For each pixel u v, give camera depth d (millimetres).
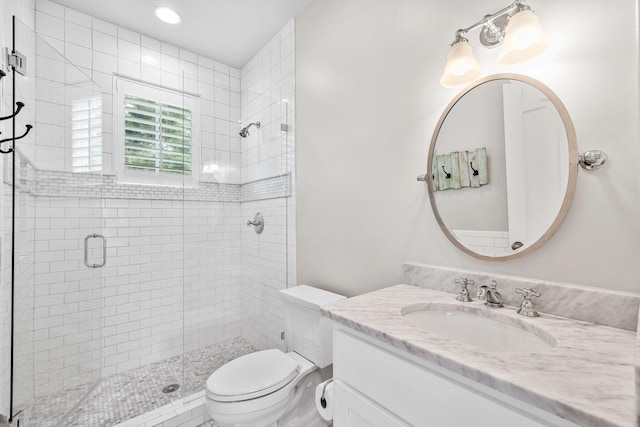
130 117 2240
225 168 2523
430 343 686
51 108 1605
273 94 2254
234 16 2070
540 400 477
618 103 780
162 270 2355
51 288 1622
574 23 855
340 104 1667
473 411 594
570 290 843
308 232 1894
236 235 2523
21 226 1368
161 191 2352
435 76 1216
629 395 466
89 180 1867
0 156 1150
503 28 1001
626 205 768
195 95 2479
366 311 933
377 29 1458
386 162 1409
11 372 1241
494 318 926
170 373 2156
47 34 1927
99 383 1976
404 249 1332
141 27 2211
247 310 2416
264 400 1274
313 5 1882
